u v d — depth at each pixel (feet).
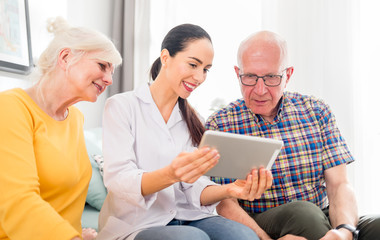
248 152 3.78
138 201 3.92
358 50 9.98
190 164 3.54
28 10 6.91
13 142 3.26
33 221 2.98
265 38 5.13
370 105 9.97
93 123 9.83
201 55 4.36
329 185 5.35
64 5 8.34
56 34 3.78
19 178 3.13
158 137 4.55
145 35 11.05
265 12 10.59
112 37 10.87
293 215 4.37
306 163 5.35
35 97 3.77
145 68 10.98
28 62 6.84
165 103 4.69
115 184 4.04
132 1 10.96
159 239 3.50
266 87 5.08
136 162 4.41
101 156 7.22
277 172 5.30
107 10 10.65
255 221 4.93
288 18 10.35
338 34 10.05
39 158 3.58
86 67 3.67
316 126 5.48
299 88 10.21
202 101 11.39
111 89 10.71
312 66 10.14
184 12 11.44
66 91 3.78
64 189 3.79
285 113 5.50
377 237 4.42
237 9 11.33
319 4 10.15
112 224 4.24
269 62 5.01
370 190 9.83
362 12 10.04
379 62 9.92
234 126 5.52
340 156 5.35
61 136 3.86
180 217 4.40
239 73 5.29
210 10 11.42
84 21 9.39
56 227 2.95
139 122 4.49
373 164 9.96
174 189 4.57
